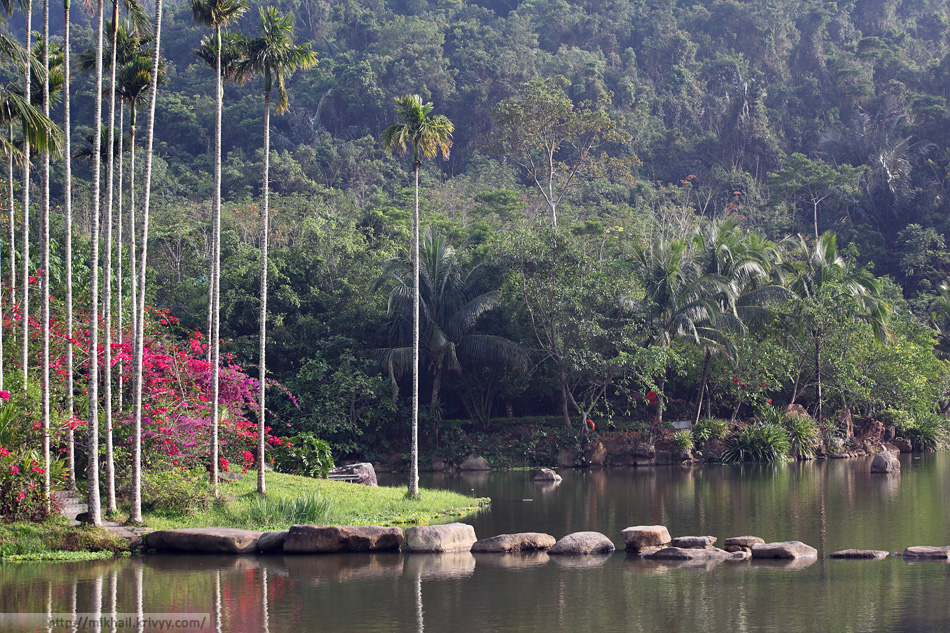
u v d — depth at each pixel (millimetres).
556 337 42625
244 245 50844
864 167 82875
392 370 40312
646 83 106875
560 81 70188
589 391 44062
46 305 18125
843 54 105938
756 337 45094
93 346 17375
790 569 14734
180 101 96625
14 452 17359
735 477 33344
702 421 42594
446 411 45000
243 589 13438
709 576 14203
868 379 44656
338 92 100812
